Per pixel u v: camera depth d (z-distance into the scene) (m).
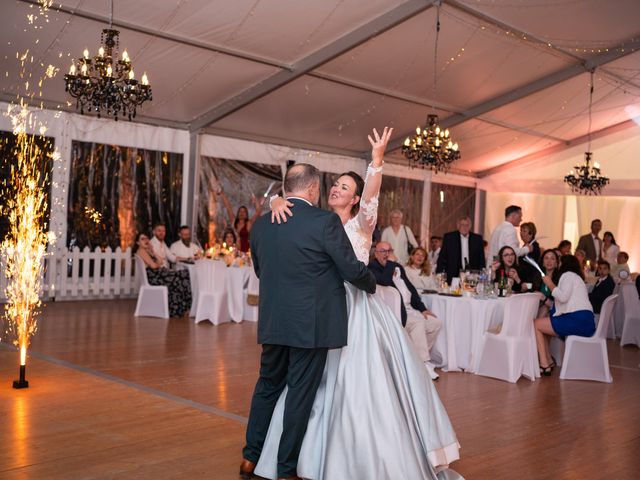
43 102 8.67
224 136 10.70
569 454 3.66
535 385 5.57
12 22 6.83
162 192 10.15
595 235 11.78
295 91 9.52
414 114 10.86
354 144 12.05
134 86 6.38
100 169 9.47
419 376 2.98
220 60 8.27
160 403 4.21
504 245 7.19
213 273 8.12
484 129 12.01
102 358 5.58
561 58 9.66
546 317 6.26
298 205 2.91
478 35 8.56
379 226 12.70
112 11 6.68
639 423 4.41
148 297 8.35
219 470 3.10
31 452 3.22
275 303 2.86
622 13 8.48
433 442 2.86
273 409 3.04
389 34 8.25
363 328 2.94
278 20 7.53
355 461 2.76
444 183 13.98
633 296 8.26
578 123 12.26
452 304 6.07
